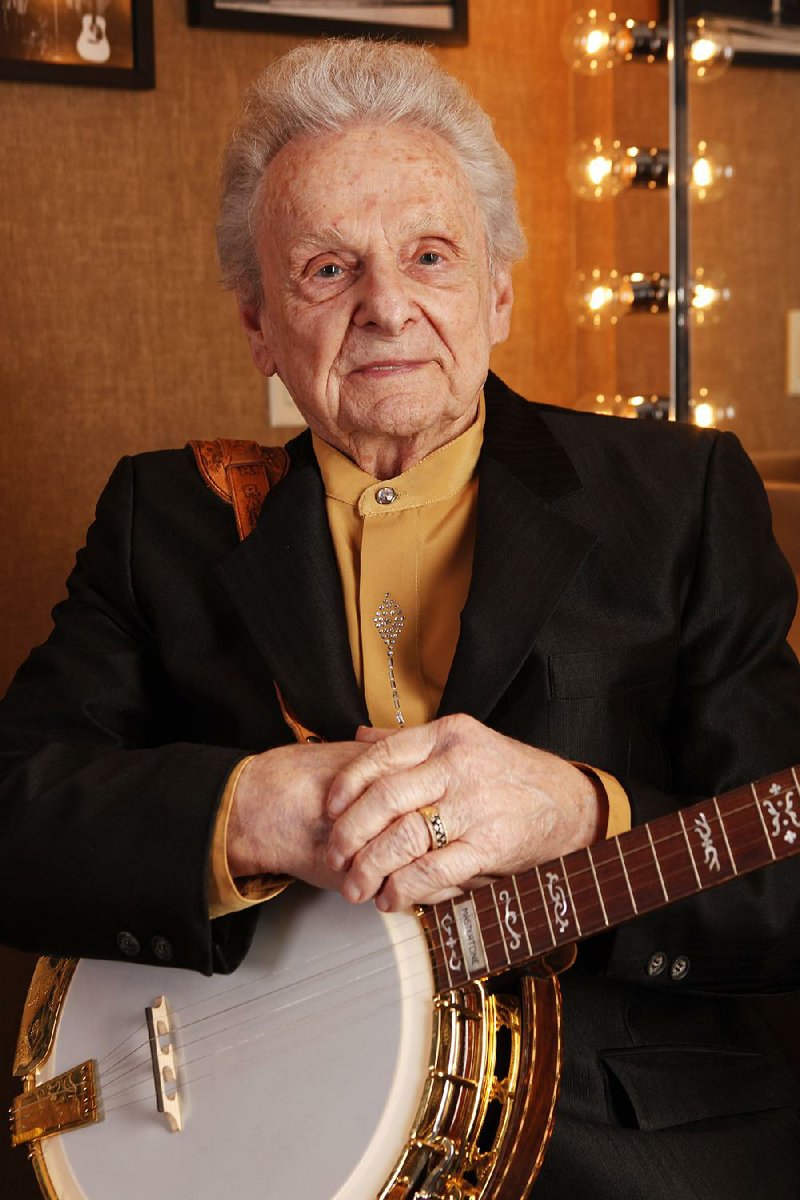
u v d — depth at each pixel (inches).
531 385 104.3
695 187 93.2
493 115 100.5
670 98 93.6
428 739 44.5
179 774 48.3
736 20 89.8
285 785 46.1
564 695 51.8
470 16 98.8
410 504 55.3
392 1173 41.6
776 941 48.0
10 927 50.3
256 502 59.9
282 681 53.5
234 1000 46.6
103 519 63.1
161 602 59.0
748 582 54.4
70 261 89.8
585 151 96.8
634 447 57.2
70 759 52.7
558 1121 46.8
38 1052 50.9
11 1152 82.7
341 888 43.9
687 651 54.4
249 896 46.0
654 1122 47.6
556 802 44.7
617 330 100.3
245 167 56.7
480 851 43.0
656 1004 51.3
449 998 43.2
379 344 52.4
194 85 91.8
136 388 92.4
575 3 101.7
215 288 93.9
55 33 86.4
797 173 86.7
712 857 40.0
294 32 93.1
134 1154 47.3
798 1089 51.6
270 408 96.0
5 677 90.7
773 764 51.5
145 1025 48.4
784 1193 46.7
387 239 52.4
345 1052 43.8
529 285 103.3
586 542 52.2
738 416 91.7
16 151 87.7
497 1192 41.4
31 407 89.7
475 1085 42.2
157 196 91.7
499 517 53.4
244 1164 44.6
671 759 54.9
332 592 55.1
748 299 90.6
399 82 53.7
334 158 53.0
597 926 41.3
